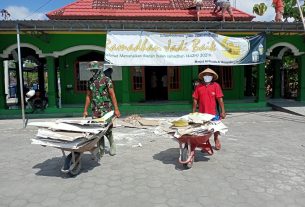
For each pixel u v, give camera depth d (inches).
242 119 452.8
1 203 173.0
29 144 310.8
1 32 488.4
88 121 213.0
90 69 245.4
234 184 195.5
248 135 339.6
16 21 416.2
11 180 207.9
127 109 521.0
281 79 688.4
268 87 766.5
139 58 457.4
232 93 636.7
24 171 225.8
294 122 419.8
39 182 203.3
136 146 292.7
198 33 465.1
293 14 687.7
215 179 204.1
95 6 636.1
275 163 236.7
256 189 187.5
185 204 168.7
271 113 508.1
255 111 536.4
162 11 636.1
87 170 224.5
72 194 183.6
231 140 315.3
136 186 194.1
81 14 599.8
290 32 505.7
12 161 251.8
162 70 650.2
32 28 448.5
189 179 204.4
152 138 327.3
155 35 457.7
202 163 237.3
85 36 518.6
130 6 651.5
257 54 486.0
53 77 512.7
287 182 198.2
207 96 256.1
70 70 597.0
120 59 454.6
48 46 510.9
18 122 454.6
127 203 171.0
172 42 461.7
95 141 214.8
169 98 625.6
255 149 278.1
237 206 165.8
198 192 183.9
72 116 505.7
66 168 208.8
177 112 529.7
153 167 229.3
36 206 168.9
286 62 709.9
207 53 468.1
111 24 449.7
